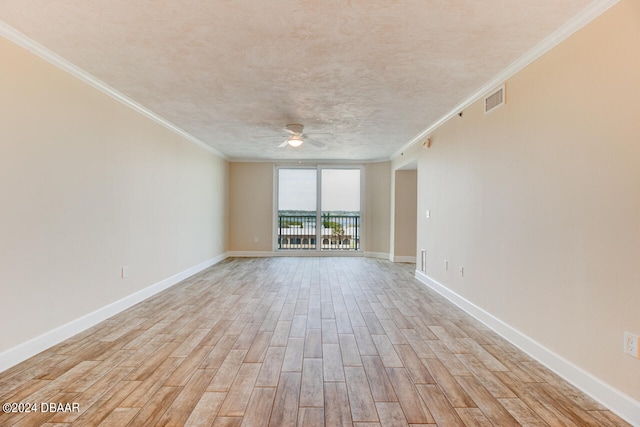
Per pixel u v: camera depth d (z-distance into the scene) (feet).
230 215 25.34
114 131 11.21
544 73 7.80
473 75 9.51
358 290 15.03
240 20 6.82
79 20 6.84
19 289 7.72
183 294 14.20
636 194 5.64
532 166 8.22
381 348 8.78
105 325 10.32
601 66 6.27
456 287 12.75
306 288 15.38
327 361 8.02
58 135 8.79
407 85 10.26
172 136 15.65
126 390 6.65
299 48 8.00
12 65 7.48
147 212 13.48
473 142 11.28
